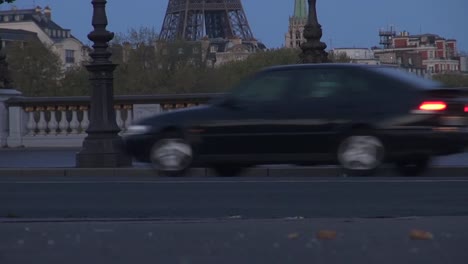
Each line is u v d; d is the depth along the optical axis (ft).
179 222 39.83
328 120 59.77
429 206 44.93
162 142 63.00
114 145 74.43
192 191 52.70
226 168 66.85
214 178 61.11
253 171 67.51
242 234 35.96
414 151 59.06
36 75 302.45
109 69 75.25
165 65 330.34
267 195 50.06
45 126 107.86
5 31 447.83
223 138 61.52
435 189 51.49
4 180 63.87
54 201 49.98
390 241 33.86
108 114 75.15
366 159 59.31
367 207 44.91
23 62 301.84
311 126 59.93
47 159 85.66
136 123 64.39
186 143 62.44
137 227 38.37
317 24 100.22
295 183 55.57
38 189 55.88
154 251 32.55
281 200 48.03
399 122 58.90
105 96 75.15
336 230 36.58
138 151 63.67
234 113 61.46
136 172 71.41
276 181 57.21
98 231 37.32
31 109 108.06
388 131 59.00
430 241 33.73
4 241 34.94
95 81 75.20
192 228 37.83
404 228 36.94
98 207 47.32
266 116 60.64
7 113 107.96
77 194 52.85
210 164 62.44
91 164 74.18
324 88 60.54
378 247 32.71
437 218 39.91
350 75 60.39
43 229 38.11
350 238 34.60
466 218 39.83
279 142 60.49
